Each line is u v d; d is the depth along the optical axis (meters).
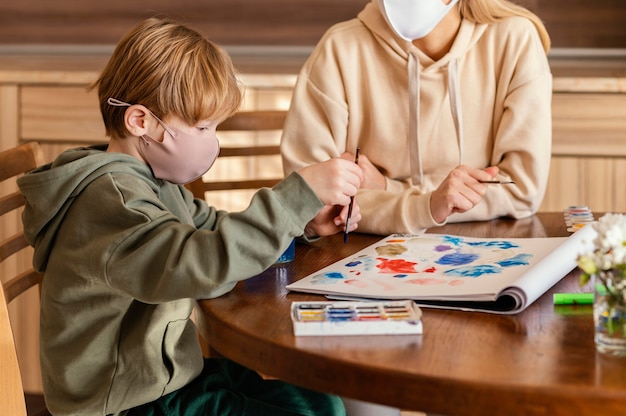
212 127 1.35
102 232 1.22
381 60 1.86
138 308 1.30
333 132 1.87
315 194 1.19
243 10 3.08
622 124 2.51
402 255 1.36
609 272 0.93
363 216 1.61
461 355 0.94
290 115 1.89
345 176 1.26
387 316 1.04
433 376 0.88
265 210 1.15
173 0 3.11
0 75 2.77
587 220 1.64
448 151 1.85
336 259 1.40
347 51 1.87
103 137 2.76
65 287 1.25
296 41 3.08
